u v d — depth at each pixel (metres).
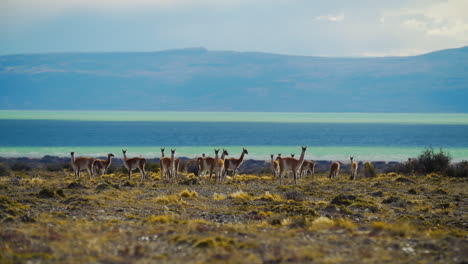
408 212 79.06
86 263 40.00
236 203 82.56
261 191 106.31
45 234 49.31
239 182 130.62
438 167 158.12
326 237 51.03
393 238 51.19
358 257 43.03
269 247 46.22
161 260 41.50
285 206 74.44
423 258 43.41
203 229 54.00
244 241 48.44
